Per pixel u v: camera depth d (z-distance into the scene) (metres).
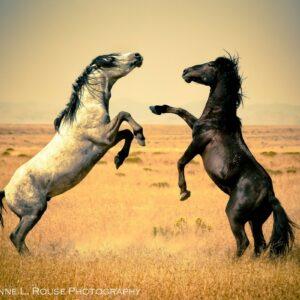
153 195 29.25
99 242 17.44
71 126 14.98
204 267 12.30
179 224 19.62
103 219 21.72
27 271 11.90
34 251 15.70
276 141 143.75
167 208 24.48
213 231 18.89
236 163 14.16
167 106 15.30
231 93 14.69
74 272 11.71
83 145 14.91
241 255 13.94
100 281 11.19
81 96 15.03
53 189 15.17
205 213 23.09
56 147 15.06
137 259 13.38
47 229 19.48
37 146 107.81
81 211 23.81
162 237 18.09
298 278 11.54
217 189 31.72
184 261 13.07
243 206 13.91
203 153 14.74
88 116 14.88
